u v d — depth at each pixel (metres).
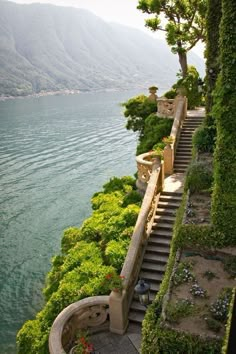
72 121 104.75
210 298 9.28
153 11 30.41
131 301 13.51
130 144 72.75
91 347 10.64
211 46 16.66
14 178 52.34
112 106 151.88
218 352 7.84
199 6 28.89
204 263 10.70
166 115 26.62
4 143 74.19
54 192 46.94
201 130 17.86
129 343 12.11
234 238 11.02
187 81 30.36
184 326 8.52
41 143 74.12
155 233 16.23
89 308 12.61
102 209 21.11
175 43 30.77
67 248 19.91
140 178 21.12
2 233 35.97
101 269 15.26
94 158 62.72
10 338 22.00
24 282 27.75
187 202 13.46
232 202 10.88
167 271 11.20
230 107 10.47
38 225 37.69
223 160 10.87
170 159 21.06
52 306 14.43
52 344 10.80
